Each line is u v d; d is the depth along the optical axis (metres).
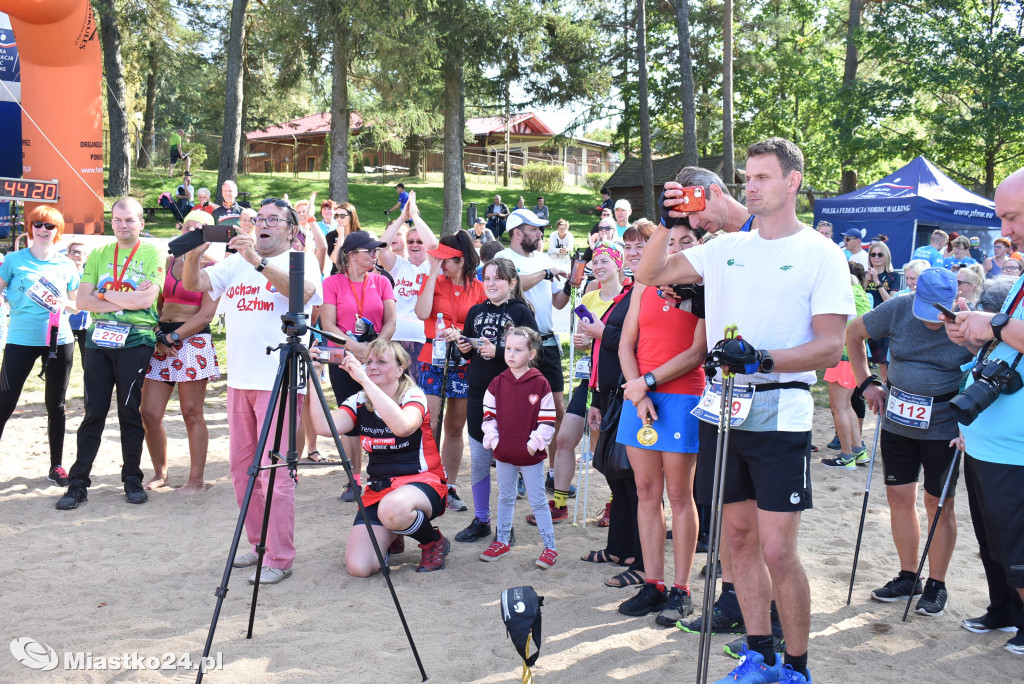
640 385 4.12
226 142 25.47
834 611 4.44
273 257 4.83
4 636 3.99
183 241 4.71
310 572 4.94
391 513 4.70
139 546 5.30
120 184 27.23
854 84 28.44
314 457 4.77
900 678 3.65
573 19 27.61
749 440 3.21
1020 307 3.52
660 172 36.16
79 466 6.12
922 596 4.49
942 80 25.41
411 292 6.87
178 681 3.54
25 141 17.25
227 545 5.35
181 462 7.40
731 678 3.27
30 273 6.35
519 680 3.60
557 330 8.59
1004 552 3.62
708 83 36.25
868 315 4.56
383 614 4.32
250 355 4.85
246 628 4.12
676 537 4.27
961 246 11.89
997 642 4.05
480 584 4.79
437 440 5.70
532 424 5.00
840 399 7.61
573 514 6.23
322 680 3.56
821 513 6.30
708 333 3.43
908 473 4.50
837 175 37.69
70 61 17.19
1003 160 27.95
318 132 49.50
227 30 30.92
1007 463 3.56
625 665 3.75
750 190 3.21
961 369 4.27
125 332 6.03
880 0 30.52
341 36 22.02
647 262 3.44
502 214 25.66
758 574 3.39
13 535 5.47
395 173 43.44
